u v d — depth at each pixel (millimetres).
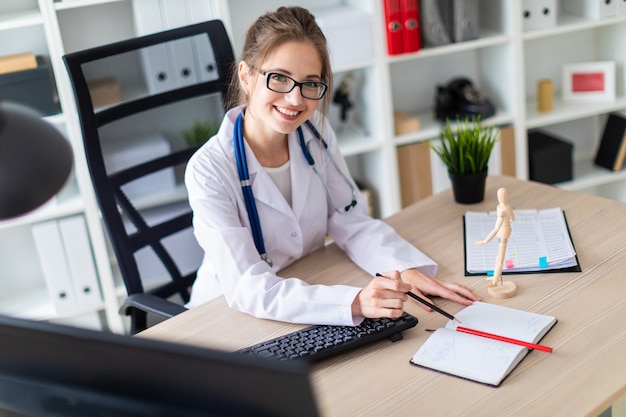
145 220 2018
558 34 3533
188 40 2027
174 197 2076
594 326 1443
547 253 1713
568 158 3369
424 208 2061
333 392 1331
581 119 3721
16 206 947
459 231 1903
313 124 1911
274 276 1625
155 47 1985
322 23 2840
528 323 1455
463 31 3055
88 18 2840
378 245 1790
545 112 3379
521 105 3223
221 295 1717
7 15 2695
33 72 2564
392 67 3316
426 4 2990
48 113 2627
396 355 1418
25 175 942
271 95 1686
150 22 2623
